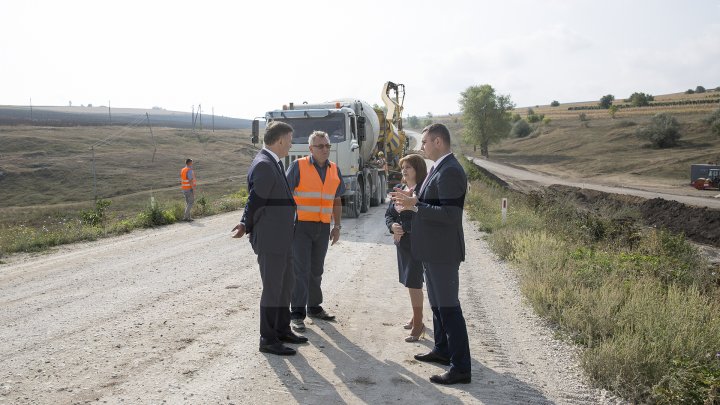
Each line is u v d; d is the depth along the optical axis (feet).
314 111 49.62
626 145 285.23
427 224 13.80
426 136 13.84
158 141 300.20
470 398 13.28
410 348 16.97
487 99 303.89
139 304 21.85
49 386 13.44
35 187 181.98
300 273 18.71
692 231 72.69
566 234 42.57
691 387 12.75
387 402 12.93
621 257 30.83
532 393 13.73
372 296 23.89
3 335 17.66
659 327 16.44
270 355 16.03
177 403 12.57
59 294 23.56
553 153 300.20
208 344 16.97
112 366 14.92
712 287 27.02
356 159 51.21
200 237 42.09
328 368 15.10
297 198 18.65
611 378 14.29
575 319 18.88
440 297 14.05
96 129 349.61
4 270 29.09
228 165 231.50
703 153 224.94
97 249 36.35
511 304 23.12
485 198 69.92
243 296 23.44
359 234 43.37
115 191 173.17
